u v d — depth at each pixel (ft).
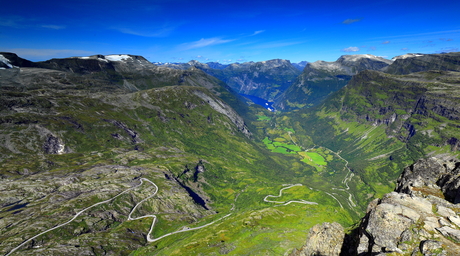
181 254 518.78
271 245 476.95
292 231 559.79
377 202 233.76
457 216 177.88
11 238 595.47
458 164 269.03
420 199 203.62
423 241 157.79
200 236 632.38
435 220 175.22
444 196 229.25
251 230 607.37
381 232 177.17
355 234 229.45
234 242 528.22
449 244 150.00
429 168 282.56
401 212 186.60
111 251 615.16
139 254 603.67
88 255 580.71
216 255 479.41
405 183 278.26
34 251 558.56
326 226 240.53
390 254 158.40
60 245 595.47
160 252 574.56
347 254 209.87
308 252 226.79
